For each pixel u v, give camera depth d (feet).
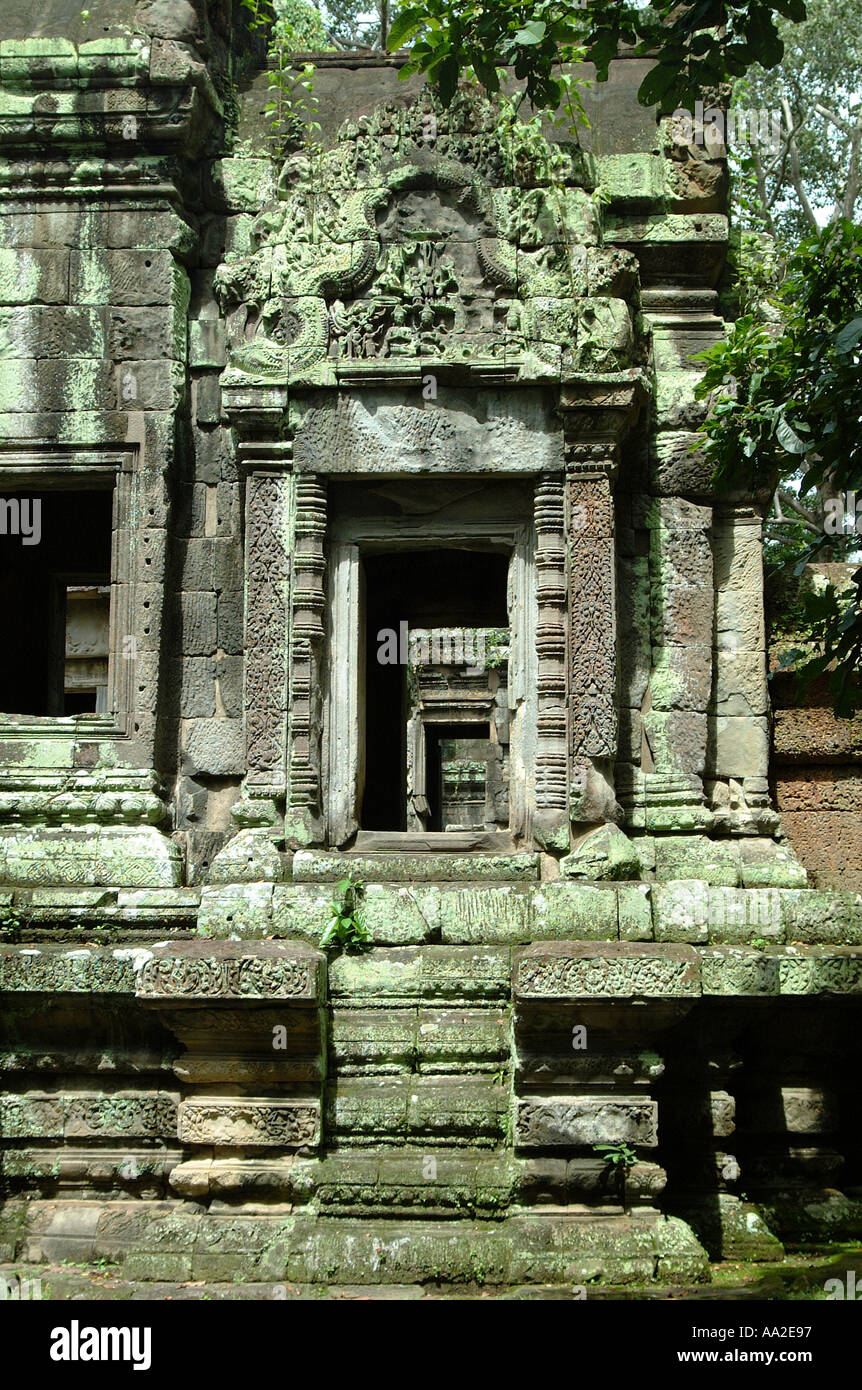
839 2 72.28
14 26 34.91
